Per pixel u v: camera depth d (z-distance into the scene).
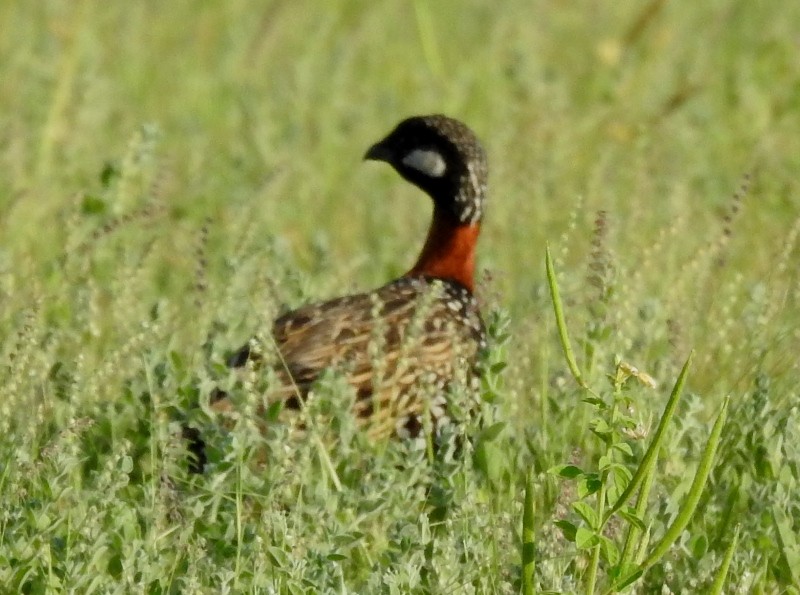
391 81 27.80
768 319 15.03
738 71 26.53
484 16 30.67
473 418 13.88
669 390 14.27
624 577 10.66
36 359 13.52
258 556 11.02
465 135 15.74
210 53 28.84
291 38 29.59
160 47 28.72
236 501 11.70
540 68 26.86
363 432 13.52
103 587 11.05
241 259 16.17
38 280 16.11
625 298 15.41
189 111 25.86
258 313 14.15
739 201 16.81
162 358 13.58
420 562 11.20
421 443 12.47
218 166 22.92
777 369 14.74
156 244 16.91
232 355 14.09
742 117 24.92
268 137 23.92
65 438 12.18
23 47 26.20
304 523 11.76
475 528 11.70
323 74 27.42
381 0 31.61
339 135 24.52
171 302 17.17
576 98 26.52
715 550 12.25
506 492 13.20
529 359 15.04
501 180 21.42
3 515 11.38
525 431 13.72
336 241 20.88
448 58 28.88
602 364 13.99
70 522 11.38
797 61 26.98
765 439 12.55
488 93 26.80
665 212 20.38
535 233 19.86
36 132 22.97
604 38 29.33
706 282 16.69
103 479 11.60
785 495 12.06
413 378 13.88
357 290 16.88
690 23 30.02
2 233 19.09
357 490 12.60
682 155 23.23
